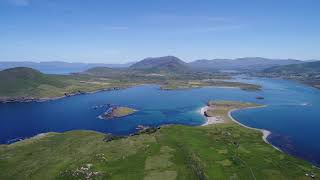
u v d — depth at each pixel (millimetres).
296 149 134875
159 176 87938
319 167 112938
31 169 98312
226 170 94312
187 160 99938
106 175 89250
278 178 90500
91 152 110812
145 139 124125
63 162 102562
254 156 109250
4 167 102188
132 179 86438
